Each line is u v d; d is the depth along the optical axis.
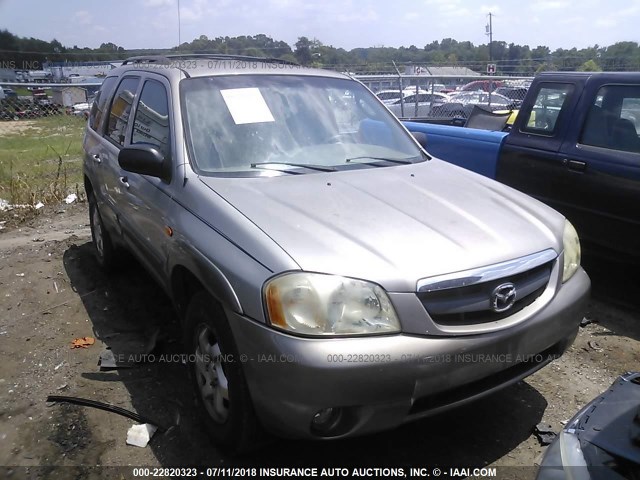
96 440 3.00
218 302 2.67
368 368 2.28
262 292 2.39
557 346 2.91
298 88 3.92
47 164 11.27
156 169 3.28
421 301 2.40
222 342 2.63
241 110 3.57
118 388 3.47
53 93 15.48
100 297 4.79
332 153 3.60
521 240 2.79
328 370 2.26
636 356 3.87
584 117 4.80
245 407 2.57
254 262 2.49
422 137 4.36
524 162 5.21
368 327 2.33
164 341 4.00
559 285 2.87
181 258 2.97
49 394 3.40
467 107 12.34
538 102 5.21
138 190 3.68
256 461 2.84
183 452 2.91
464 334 2.45
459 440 3.01
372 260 2.45
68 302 4.70
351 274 2.38
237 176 3.20
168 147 3.38
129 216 3.94
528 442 2.99
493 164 5.52
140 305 4.61
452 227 2.78
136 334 4.14
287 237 2.54
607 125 4.65
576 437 1.98
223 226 2.74
